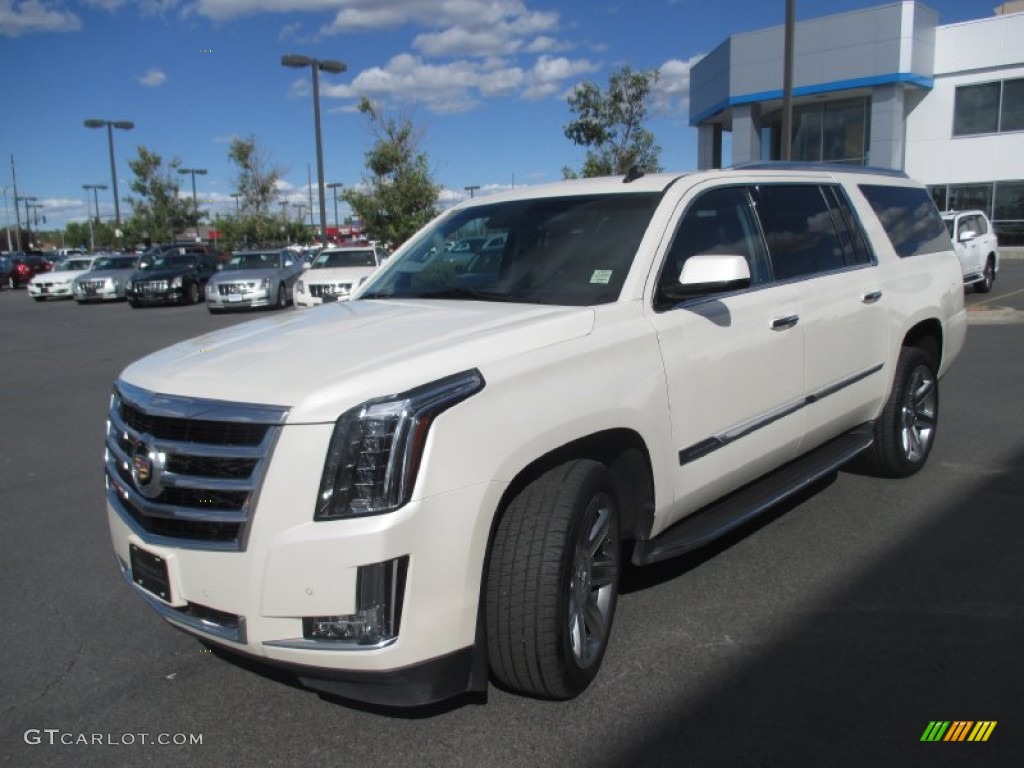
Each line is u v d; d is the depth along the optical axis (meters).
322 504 2.70
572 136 19.42
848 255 5.23
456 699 3.37
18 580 4.69
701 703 3.28
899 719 3.14
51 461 7.29
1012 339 12.20
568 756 2.99
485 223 4.52
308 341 3.32
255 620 2.77
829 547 4.76
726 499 4.39
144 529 3.03
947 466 6.19
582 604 3.29
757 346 4.20
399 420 2.72
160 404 2.97
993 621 3.85
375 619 2.70
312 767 2.98
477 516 2.86
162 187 47.03
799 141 32.69
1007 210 30.62
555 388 3.15
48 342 16.59
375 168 22.62
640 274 3.74
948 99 31.08
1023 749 2.95
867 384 5.25
